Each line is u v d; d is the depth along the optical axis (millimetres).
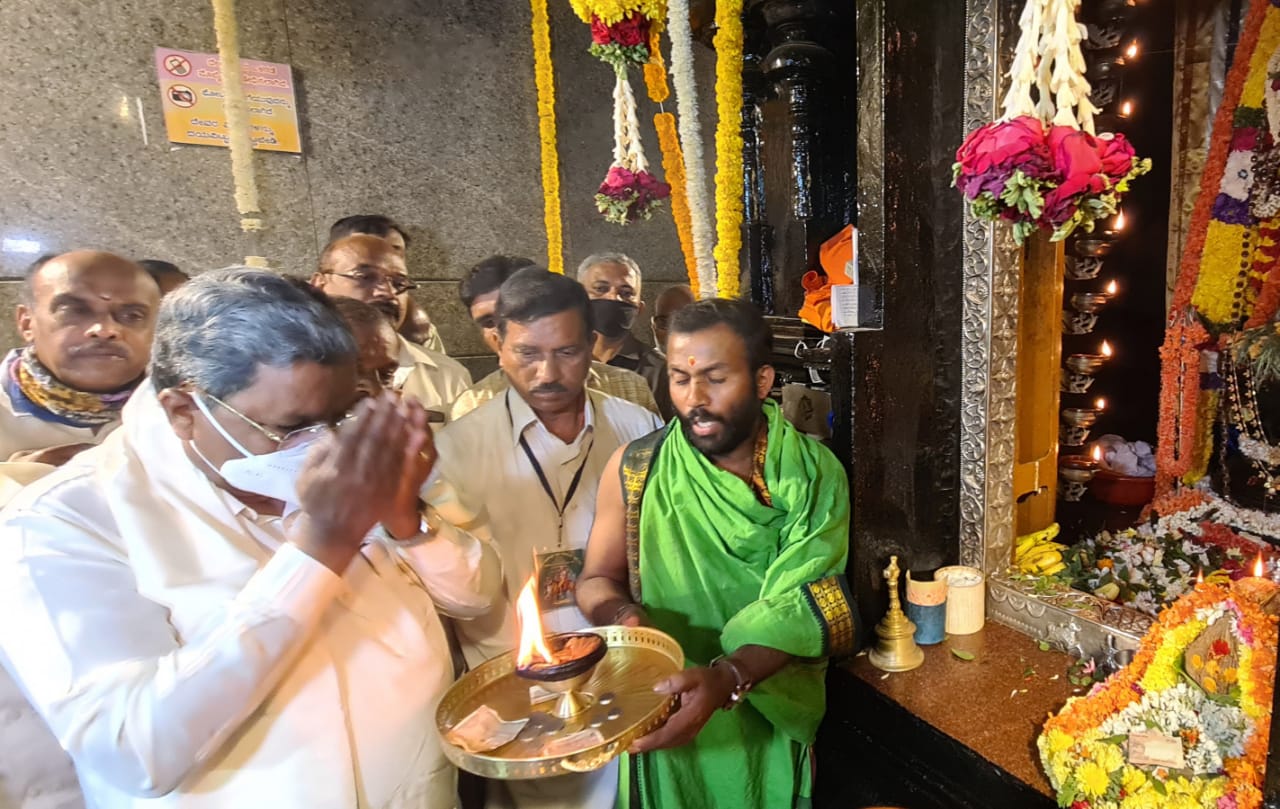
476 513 1168
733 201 1384
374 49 2406
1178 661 993
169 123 2129
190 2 2135
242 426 729
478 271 1650
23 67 1958
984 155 951
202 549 776
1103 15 1569
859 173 1420
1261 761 895
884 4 1314
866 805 1410
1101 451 1828
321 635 829
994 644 1487
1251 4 1456
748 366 1012
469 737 769
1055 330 1671
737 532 1035
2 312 1979
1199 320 1604
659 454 1105
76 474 809
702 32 1831
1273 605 993
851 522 1463
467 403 1651
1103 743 1015
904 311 1465
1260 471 1544
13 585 725
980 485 1560
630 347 2197
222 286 728
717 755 1101
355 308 1109
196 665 690
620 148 1620
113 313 1256
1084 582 1527
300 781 801
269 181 2283
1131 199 1756
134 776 686
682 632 1084
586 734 750
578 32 2723
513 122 2672
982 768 1161
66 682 708
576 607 1262
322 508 729
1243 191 1510
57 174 2020
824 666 1152
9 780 960
